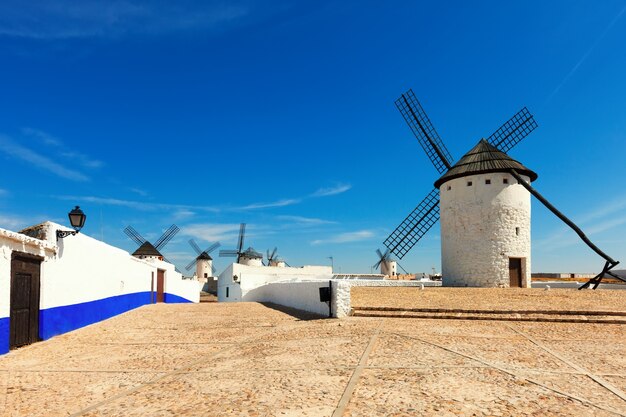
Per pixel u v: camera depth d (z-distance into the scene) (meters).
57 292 12.79
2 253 9.99
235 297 36.19
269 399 6.00
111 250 18.12
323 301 15.30
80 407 5.98
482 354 8.59
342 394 6.12
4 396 6.59
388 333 11.15
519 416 5.22
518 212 25.11
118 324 15.34
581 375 7.02
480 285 24.89
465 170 25.77
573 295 17.45
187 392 6.50
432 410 5.43
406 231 31.95
